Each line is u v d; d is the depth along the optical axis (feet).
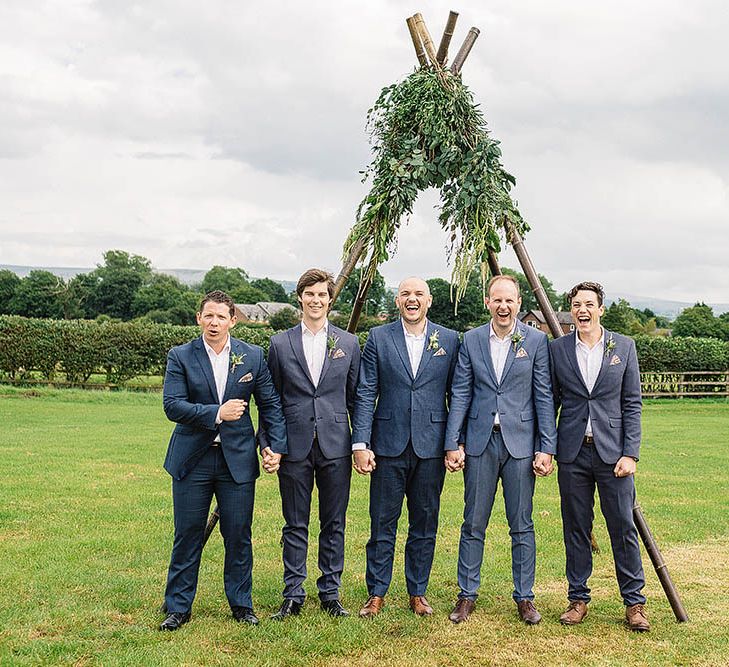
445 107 19.88
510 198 19.94
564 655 14.06
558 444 16.12
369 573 16.31
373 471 16.40
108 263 278.46
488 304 16.39
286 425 15.89
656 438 47.85
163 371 75.41
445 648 14.29
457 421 16.02
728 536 22.91
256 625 15.07
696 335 158.61
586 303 15.80
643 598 15.58
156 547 20.81
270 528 23.45
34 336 73.46
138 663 13.21
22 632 14.52
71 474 31.17
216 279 327.06
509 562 19.93
